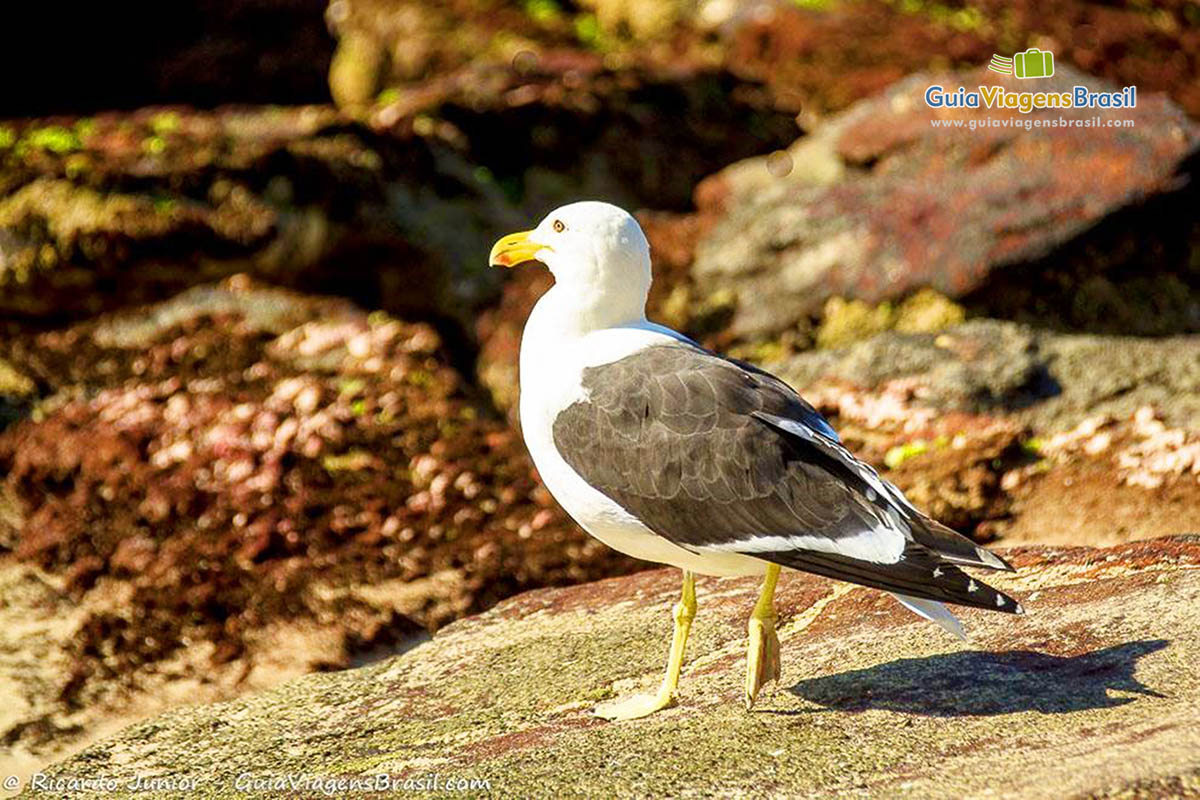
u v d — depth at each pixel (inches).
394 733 337.1
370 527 522.6
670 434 307.1
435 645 397.7
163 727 365.1
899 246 646.5
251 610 484.1
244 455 549.0
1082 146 659.4
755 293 661.9
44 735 430.0
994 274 629.3
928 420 520.7
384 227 671.1
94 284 644.1
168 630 476.1
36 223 635.5
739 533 299.6
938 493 493.0
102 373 613.3
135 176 645.3
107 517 530.6
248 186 653.9
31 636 474.6
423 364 612.1
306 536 517.7
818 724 290.7
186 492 533.6
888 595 361.4
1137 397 521.7
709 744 286.8
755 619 305.7
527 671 361.1
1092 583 346.0
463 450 558.6
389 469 550.6
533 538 516.7
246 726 359.6
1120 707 277.3
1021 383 530.9
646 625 376.8
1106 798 229.6
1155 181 636.7
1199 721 258.8
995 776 250.1
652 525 310.0
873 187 677.3
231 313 645.3
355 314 648.4
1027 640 317.7
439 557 508.1
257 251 651.5
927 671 309.0
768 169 725.9
